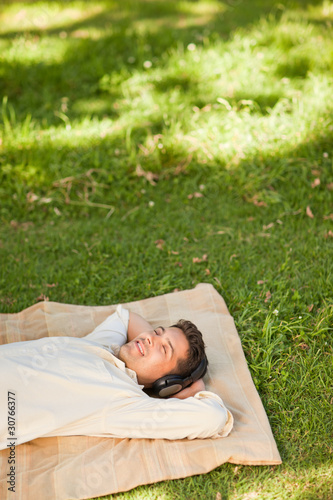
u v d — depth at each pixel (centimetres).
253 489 249
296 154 465
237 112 523
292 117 493
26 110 550
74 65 617
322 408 283
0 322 329
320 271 367
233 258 393
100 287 376
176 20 723
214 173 466
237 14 730
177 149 479
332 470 254
